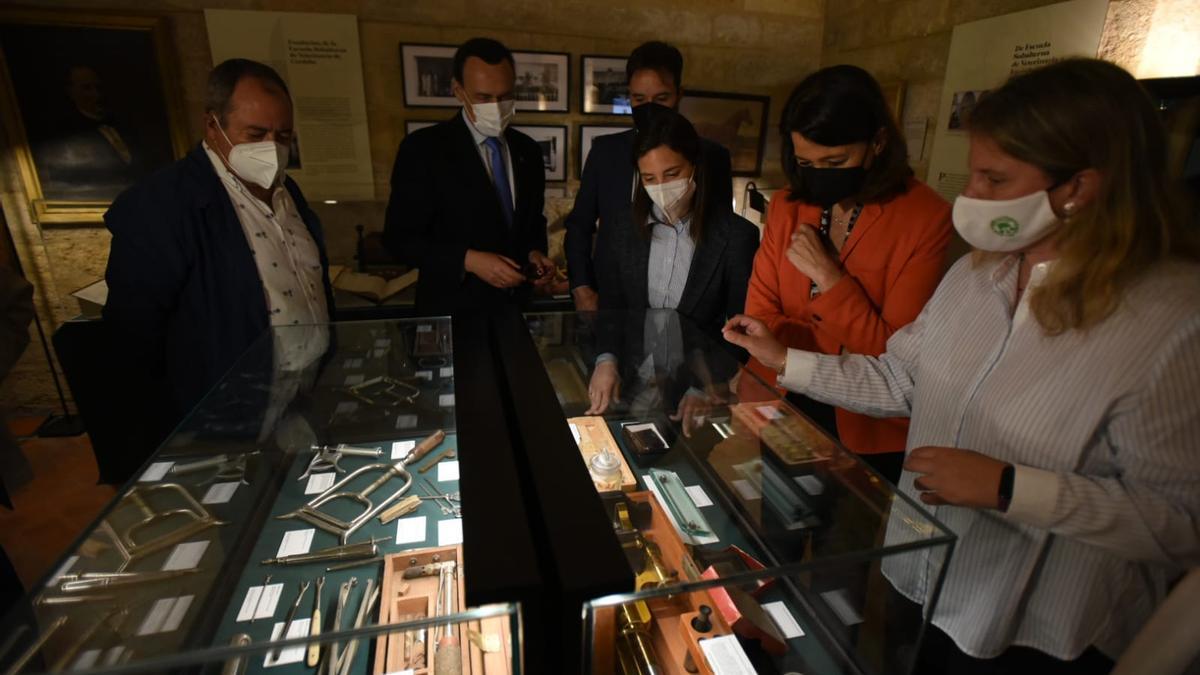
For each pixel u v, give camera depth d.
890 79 3.32
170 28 3.04
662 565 0.92
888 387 1.28
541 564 0.78
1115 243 0.82
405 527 1.32
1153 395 0.82
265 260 1.79
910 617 0.97
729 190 2.26
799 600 0.95
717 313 2.10
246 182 1.77
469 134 2.36
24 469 1.84
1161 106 1.88
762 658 0.95
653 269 2.11
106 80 3.00
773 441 1.27
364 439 1.58
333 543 1.29
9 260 3.14
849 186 1.44
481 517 0.85
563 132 3.63
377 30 3.25
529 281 2.38
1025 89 0.85
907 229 1.43
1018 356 0.98
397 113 3.42
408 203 2.36
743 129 3.95
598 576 0.75
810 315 1.65
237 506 1.34
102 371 2.65
